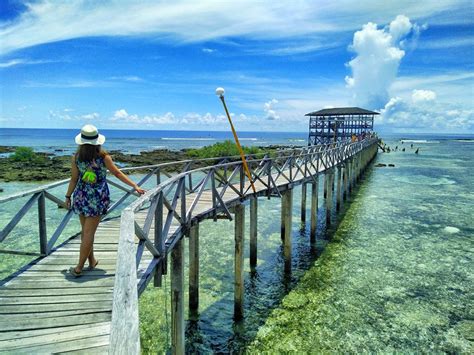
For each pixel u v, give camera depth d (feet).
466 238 48.42
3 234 14.64
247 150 122.52
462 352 23.99
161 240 17.65
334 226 54.54
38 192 17.25
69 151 194.08
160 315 28.22
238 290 28.17
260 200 73.36
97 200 15.14
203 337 25.91
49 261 17.48
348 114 146.61
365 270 37.60
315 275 36.45
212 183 26.55
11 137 419.13
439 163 161.89
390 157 198.59
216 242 46.24
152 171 28.02
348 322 27.66
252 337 25.84
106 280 15.40
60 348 10.61
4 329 11.62
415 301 30.99
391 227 53.83
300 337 25.75
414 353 23.90
